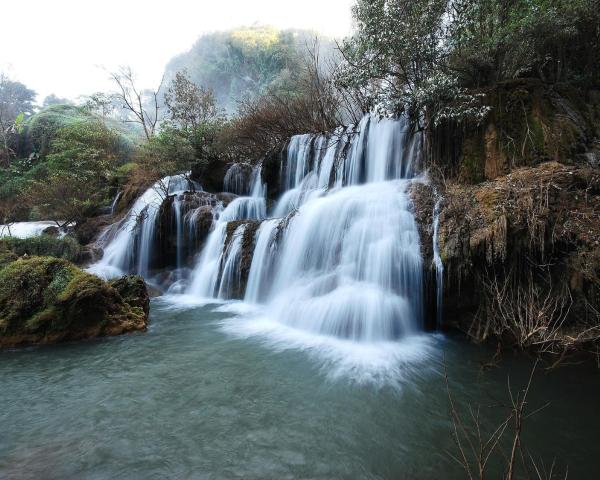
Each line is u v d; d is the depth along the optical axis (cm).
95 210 1491
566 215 497
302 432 330
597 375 422
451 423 344
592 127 652
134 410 365
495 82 718
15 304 544
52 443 312
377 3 775
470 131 696
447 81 693
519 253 512
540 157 616
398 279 583
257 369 459
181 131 1534
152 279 1010
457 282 544
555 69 748
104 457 294
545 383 411
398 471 281
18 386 414
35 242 1004
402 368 459
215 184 1373
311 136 1130
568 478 273
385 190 722
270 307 711
